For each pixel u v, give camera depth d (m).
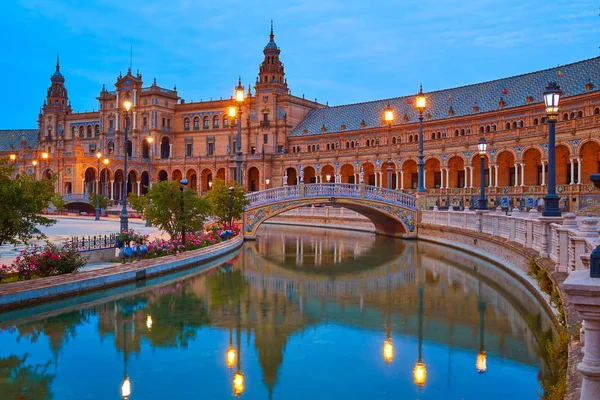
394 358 16.44
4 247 35.16
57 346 17.73
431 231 50.28
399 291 26.33
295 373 15.21
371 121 107.94
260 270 33.31
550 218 21.94
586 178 66.12
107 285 26.11
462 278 29.34
